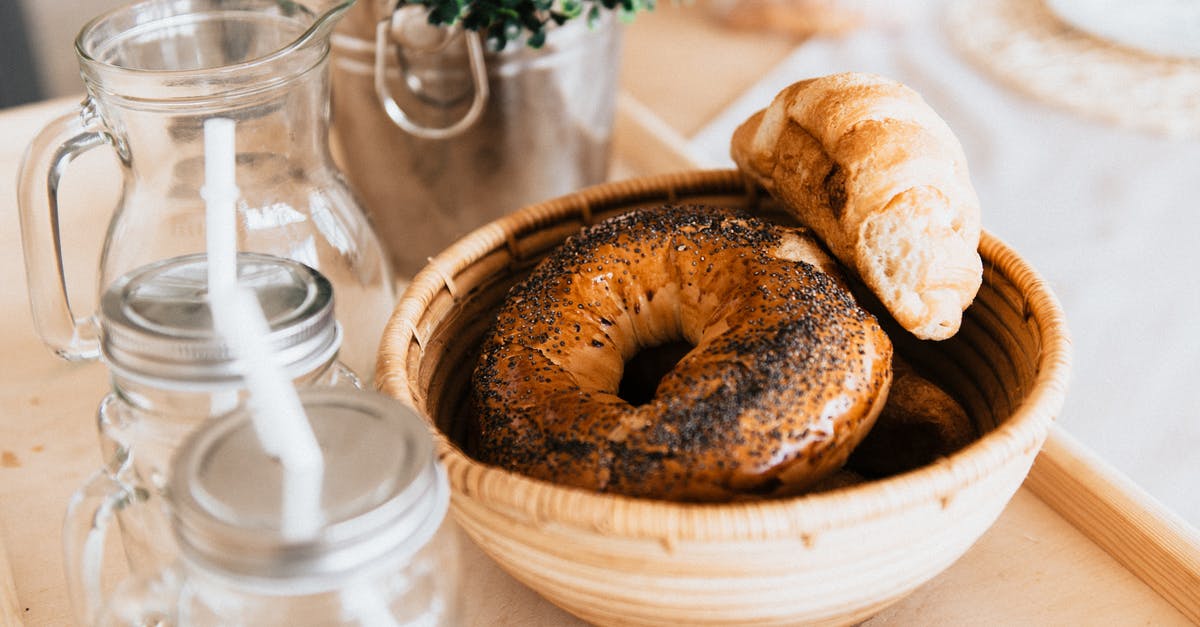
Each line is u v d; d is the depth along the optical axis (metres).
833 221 0.76
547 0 0.86
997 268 0.76
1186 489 0.97
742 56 1.41
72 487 0.82
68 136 0.76
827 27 1.43
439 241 0.96
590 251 0.78
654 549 0.63
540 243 0.81
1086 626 0.73
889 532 0.64
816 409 0.68
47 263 0.78
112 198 1.04
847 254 0.76
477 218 0.95
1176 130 1.24
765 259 0.75
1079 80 1.32
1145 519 0.75
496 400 0.73
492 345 0.76
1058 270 1.12
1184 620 0.74
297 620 0.62
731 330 0.72
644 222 0.79
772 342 0.70
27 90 1.70
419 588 0.63
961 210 0.75
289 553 0.58
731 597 0.65
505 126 0.91
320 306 0.66
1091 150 1.24
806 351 0.70
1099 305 1.09
